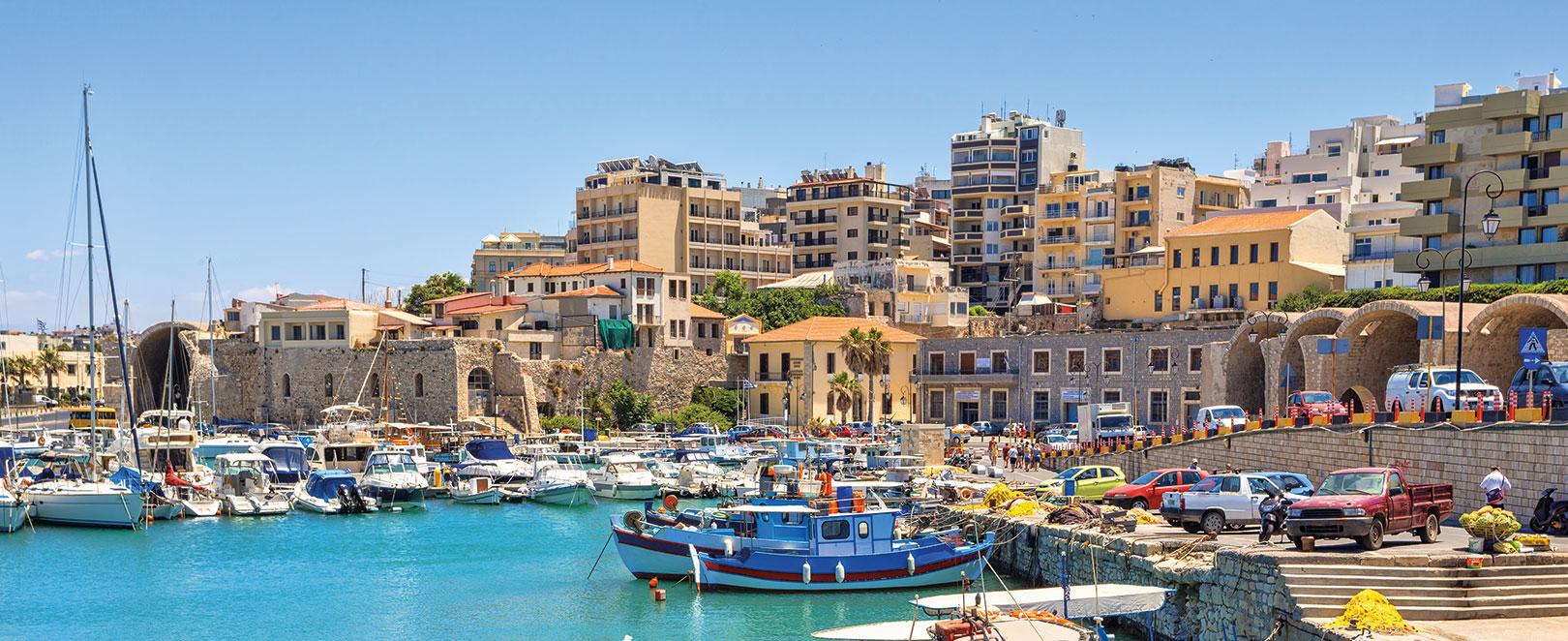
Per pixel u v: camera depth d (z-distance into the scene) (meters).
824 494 65.25
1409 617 36.88
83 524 82.06
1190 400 118.19
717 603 57.16
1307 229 139.25
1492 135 113.50
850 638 37.09
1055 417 128.62
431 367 144.88
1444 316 75.38
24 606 59.56
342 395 149.38
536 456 108.50
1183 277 146.88
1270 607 39.50
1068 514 58.00
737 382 156.12
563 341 151.00
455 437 133.50
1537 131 112.19
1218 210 185.00
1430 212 118.50
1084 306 161.75
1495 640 34.03
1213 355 106.12
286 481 103.44
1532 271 109.62
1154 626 46.03
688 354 156.25
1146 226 178.75
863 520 58.84
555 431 141.62
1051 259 189.25
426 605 59.09
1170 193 178.75
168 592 62.75
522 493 97.81
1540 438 50.81
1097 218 183.50
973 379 134.62
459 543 77.25
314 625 55.72
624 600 58.56
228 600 60.66
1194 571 44.09
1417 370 69.44
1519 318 81.06
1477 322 79.25
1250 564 40.91
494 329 152.50
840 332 146.88
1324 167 192.75
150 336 160.25
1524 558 39.62
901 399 144.50
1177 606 45.00
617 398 147.75
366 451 114.75
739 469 108.19
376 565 69.81
